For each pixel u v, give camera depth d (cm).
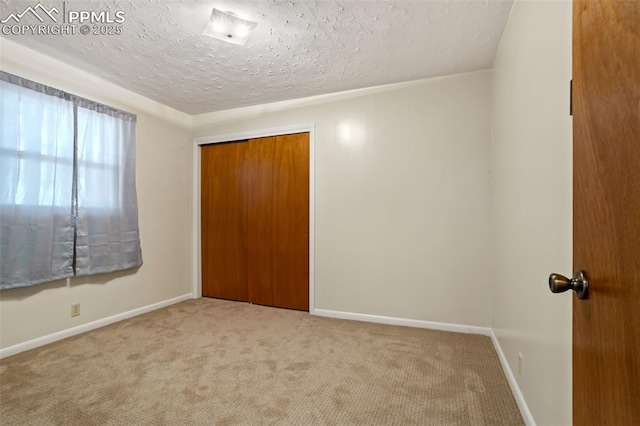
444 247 274
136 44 221
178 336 257
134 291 311
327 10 186
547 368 124
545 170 128
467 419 150
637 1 50
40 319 236
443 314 274
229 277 373
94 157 269
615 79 56
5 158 212
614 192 57
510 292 187
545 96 128
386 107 294
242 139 359
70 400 165
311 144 321
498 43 221
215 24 193
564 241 109
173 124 358
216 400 166
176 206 362
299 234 331
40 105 231
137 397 168
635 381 49
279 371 198
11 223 215
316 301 320
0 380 185
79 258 256
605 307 59
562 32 111
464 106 269
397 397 169
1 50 212
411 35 212
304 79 281
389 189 293
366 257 301
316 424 147
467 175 268
